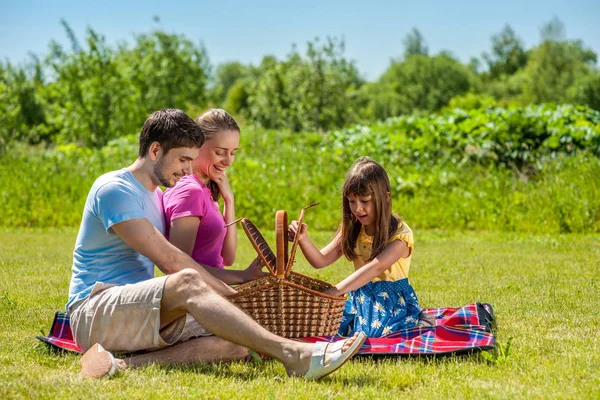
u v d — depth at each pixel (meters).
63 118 24.42
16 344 3.93
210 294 3.38
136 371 3.36
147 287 3.48
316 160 12.46
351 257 4.46
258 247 3.78
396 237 4.17
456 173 11.52
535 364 3.56
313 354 3.26
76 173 12.19
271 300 3.71
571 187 10.48
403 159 12.45
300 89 26.75
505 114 13.30
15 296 5.52
